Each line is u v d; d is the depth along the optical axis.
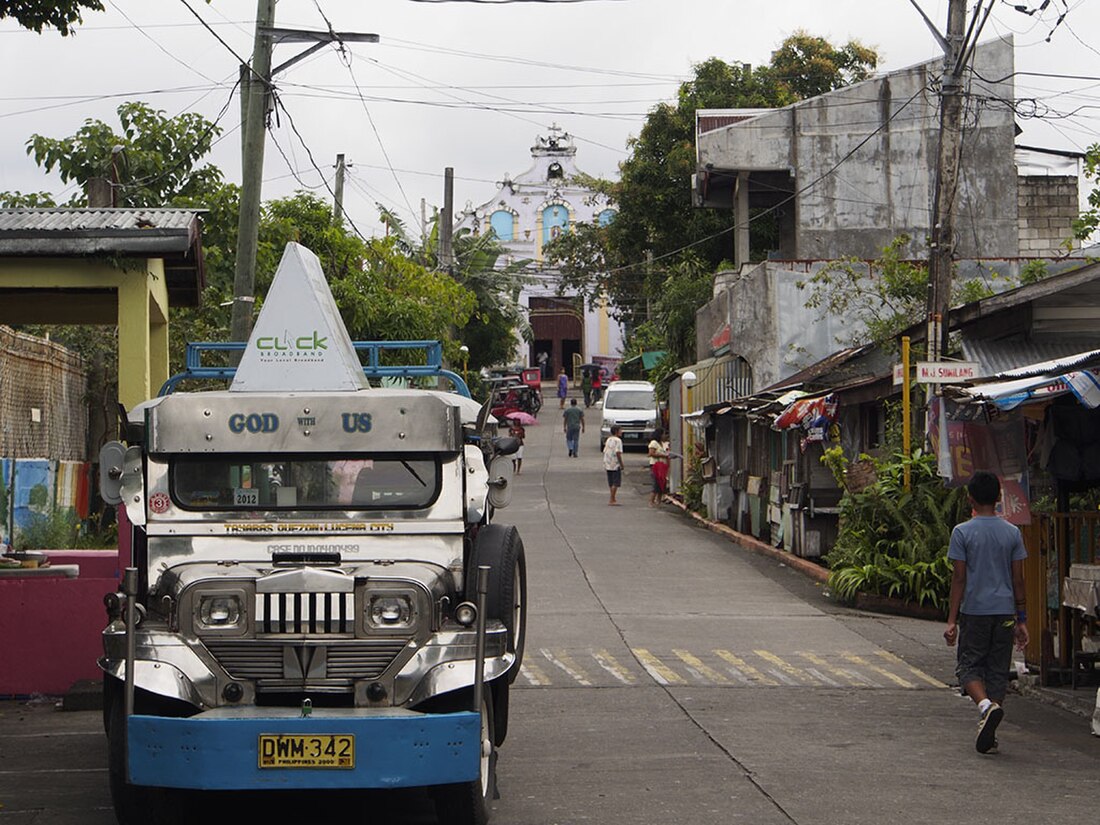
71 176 35.28
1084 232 30.44
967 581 13.70
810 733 14.30
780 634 21.83
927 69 46.00
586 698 16.34
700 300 55.53
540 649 20.02
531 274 98.56
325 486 10.62
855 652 20.19
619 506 45.78
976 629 13.59
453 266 65.38
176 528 10.54
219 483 10.62
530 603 24.88
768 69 64.19
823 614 24.23
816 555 30.95
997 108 40.31
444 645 10.06
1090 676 16.91
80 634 16.11
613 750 13.38
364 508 10.59
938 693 17.02
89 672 16.11
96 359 32.16
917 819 10.65
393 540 10.59
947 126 25.75
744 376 41.00
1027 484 16.47
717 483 40.41
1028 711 15.69
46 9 14.82
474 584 10.62
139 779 9.55
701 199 52.59
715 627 22.41
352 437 10.50
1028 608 17.14
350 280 39.12
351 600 10.03
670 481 51.38
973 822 10.55
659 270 62.22
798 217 46.34
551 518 41.22
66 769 12.72
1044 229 48.31
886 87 46.41
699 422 40.94
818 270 40.22
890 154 46.31
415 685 9.97
